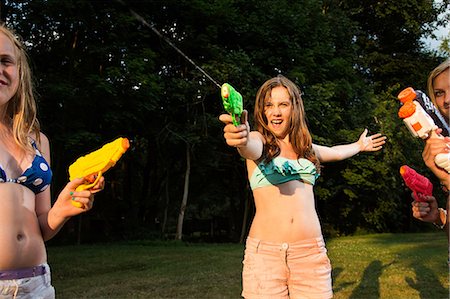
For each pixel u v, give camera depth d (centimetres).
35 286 198
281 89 285
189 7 1135
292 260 272
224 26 1177
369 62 1758
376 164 1372
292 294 274
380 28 1873
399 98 244
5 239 190
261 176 279
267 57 1183
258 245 276
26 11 1064
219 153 1254
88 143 1083
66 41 1130
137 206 1409
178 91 1114
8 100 207
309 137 290
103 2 1052
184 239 1473
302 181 285
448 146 231
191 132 1170
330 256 832
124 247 1030
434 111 241
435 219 264
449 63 249
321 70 1242
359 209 1628
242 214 1405
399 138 1434
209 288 555
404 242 1152
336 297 500
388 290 532
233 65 1068
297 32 1231
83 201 197
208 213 1811
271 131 285
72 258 819
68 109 1074
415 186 261
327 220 1620
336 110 1250
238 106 203
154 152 1359
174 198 1495
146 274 654
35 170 208
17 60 211
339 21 1454
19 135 209
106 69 1009
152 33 1140
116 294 525
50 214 207
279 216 275
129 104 1059
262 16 1210
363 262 749
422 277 606
